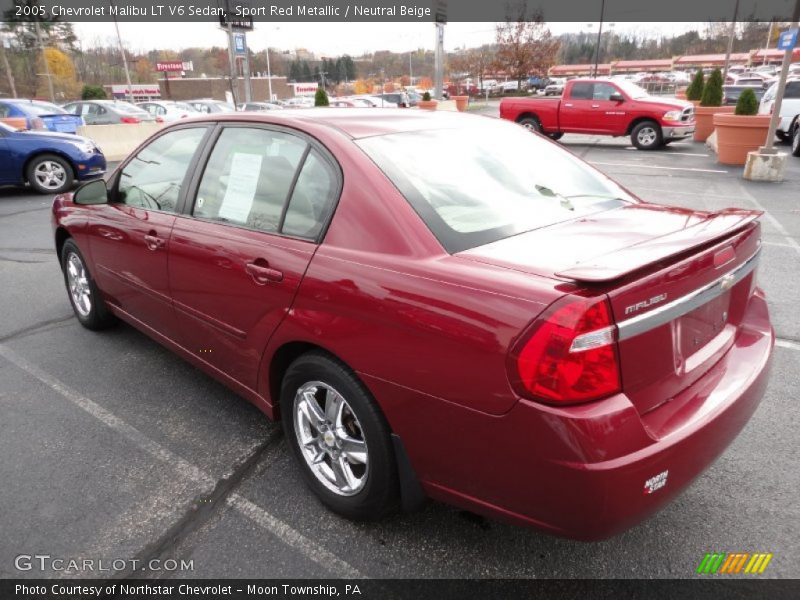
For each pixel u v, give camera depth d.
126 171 3.66
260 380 2.68
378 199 2.20
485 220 2.23
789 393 3.39
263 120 2.80
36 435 3.10
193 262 2.89
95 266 3.96
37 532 2.42
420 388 1.92
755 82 38.22
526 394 1.67
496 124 3.09
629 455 1.67
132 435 3.10
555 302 1.65
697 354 2.07
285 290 2.36
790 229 7.06
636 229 2.22
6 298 5.27
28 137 10.56
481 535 2.36
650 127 15.78
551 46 49.38
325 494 2.47
